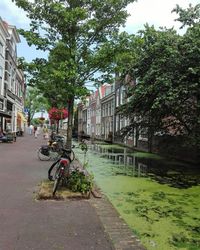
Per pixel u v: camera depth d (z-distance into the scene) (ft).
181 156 69.21
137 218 25.31
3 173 39.06
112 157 73.26
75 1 31.32
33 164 48.47
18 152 67.41
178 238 20.86
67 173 29.12
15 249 15.96
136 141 105.70
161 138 80.23
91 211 23.04
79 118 287.48
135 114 66.23
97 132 201.26
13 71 164.04
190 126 56.85
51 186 29.55
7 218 20.97
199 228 23.09
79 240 17.37
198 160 61.82
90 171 49.49
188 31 54.03
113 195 33.63
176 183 42.01
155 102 52.80
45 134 135.54
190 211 27.86
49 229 19.04
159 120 64.13
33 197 26.81
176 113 55.67
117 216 21.97
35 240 17.24
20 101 209.56
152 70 53.98
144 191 36.29
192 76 51.57
